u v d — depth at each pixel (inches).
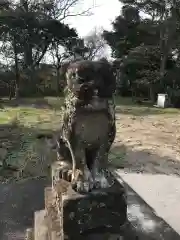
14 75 914.1
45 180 204.7
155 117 526.0
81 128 75.5
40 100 746.8
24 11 867.4
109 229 79.0
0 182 200.4
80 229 77.4
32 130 364.2
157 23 856.3
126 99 873.5
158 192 152.5
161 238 90.2
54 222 87.4
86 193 78.3
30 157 251.4
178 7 819.4
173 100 764.6
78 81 72.1
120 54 983.0
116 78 76.1
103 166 82.9
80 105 73.3
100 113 73.7
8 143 301.3
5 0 832.9
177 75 823.7
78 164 80.9
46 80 991.0
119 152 282.2
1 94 914.7
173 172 222.2
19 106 623.5
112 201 78.4
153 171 221.3
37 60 954.7
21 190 187.2
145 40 940.6
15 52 866.8
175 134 381.7
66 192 79.8
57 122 426.0
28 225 144.5
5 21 820.0
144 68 887.1
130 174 184.5
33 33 872.3
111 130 78.0
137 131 391.2
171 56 884.6
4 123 415.2
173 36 829.8
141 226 96.4
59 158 100.9
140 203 117.0
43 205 166.2
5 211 158.4
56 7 961.5
